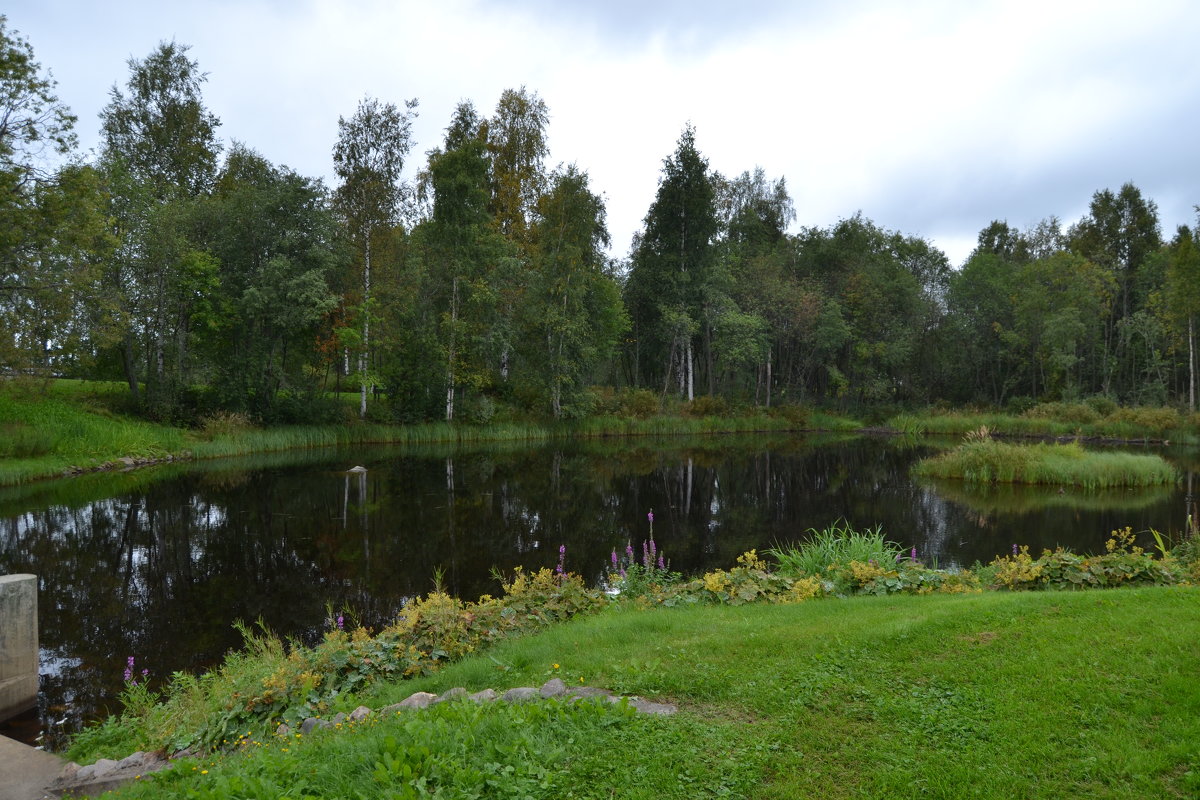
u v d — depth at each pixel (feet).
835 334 153.48
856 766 11.52
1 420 74.95
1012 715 12.94
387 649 20.79
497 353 115.85
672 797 10.68
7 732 19.81
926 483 71.26
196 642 27.09
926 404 170.60
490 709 13.84
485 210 120.06
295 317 95.04
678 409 146.30
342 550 41.86
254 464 81.97
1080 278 152.97
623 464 87.92
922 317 169.58
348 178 108.37
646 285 148.66
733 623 20.95
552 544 43.70
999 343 169.17
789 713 13.62
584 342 128.26
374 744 12.55
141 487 64.23
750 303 150.92
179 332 98.53
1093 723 12.50
